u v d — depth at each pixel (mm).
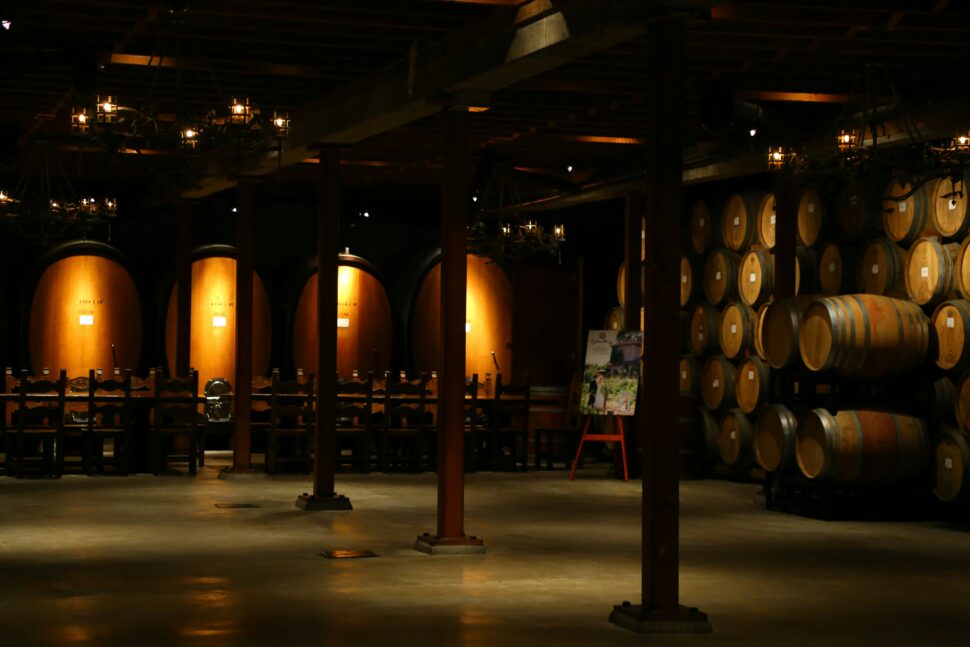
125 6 8078
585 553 8805
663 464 6344
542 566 8219
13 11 8273
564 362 18328
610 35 6934
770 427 11578
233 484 13094
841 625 6512
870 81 9352
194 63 9625
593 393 14594
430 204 18766
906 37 8922
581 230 18812
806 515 11148
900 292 11758
